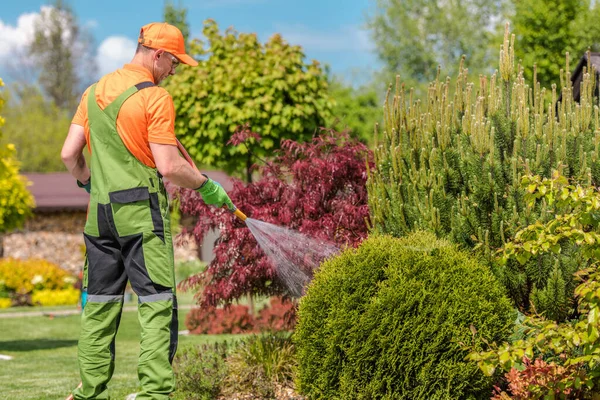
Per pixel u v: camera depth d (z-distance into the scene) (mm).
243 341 7215
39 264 24156
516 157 5398
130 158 4055
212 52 13047
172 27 4355
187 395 6297
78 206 26094
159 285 4012
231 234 6766
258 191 7074
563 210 5203
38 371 9148
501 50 5766
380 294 4844
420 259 4980
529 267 5344
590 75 5695
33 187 28000
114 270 4148
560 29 19500
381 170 6145
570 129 5484
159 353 3947
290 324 7129
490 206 5465
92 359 4164
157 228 4043
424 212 5598
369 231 6195
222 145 12789
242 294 7129
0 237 26188
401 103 6062
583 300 4402
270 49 12562
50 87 57812
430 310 4750
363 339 4844
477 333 4668
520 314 5477
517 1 20594
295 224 6785
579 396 4422
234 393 6363
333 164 6824
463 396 4770
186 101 13031
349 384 4871
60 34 58562
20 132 47469
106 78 4203
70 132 4367
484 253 5398
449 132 5699
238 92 12328
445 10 37469
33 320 17797
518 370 5027
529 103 5727
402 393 4785
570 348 4223
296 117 12383
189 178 4137
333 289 5023
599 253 4211
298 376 5277
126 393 6770
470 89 5734
